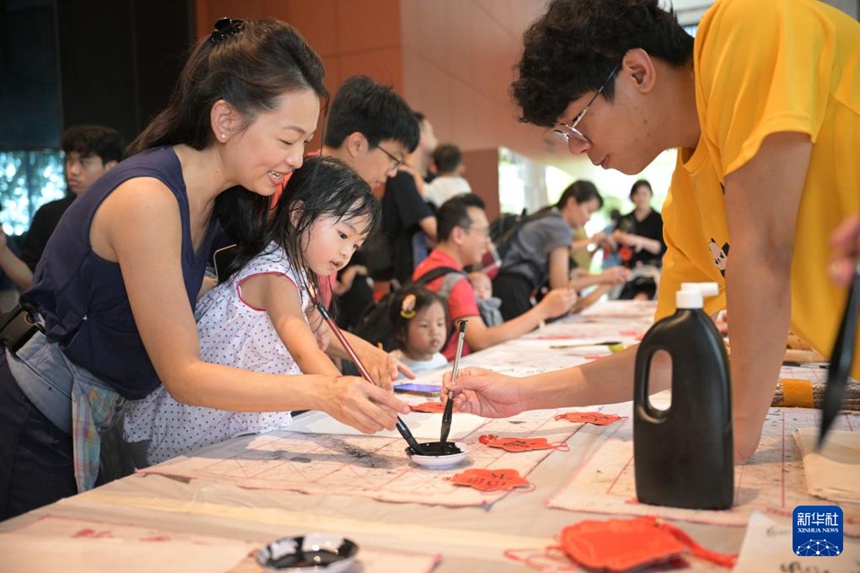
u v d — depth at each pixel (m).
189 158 1.31
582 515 0.92
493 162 5.98
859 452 1.08
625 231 5.61
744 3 1.03
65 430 1.39
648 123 1.15
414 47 5.79
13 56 5.48
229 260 1.55
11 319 1.38
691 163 1.19
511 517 0.92
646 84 1.12
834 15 1.05
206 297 1.52
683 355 0.90
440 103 6.34
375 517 0.93
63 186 5.55
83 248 1.26
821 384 1.46
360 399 1.14
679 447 0.91
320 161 1.54
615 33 1.10
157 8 5.45
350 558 0.75
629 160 1.20
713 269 1.37
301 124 1.26
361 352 1.78
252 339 1.50
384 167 2.09
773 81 0.98
